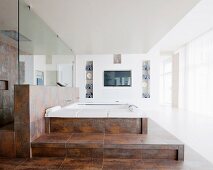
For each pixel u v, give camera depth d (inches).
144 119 108.0
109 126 109.0
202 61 265.6
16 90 89.9
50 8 106.3
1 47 133.4
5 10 108.3
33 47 118.3
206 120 208.7
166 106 383.9
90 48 219.8
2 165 81.5
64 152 91.1
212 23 208.4
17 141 90.1
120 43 193.6
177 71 366.9
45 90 109.7
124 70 288.7
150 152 89.8
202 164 85.4
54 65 155.6
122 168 79.2
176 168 80.4
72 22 129.8
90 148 90.6
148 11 110.4
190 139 131.0
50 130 109.2
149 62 290.8
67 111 112.8
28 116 89.8
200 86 272.7
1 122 131.2
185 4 101.0
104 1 97.6
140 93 289.3
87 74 295.9
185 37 273.9
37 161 85.7
